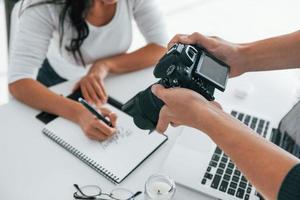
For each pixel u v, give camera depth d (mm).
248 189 772
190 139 883
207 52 768
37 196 762
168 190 721
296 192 495
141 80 1114
